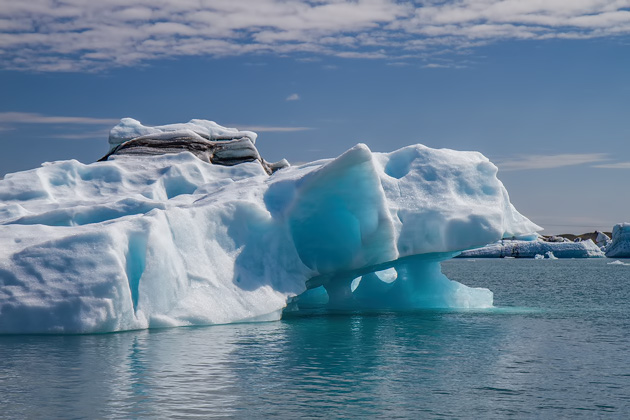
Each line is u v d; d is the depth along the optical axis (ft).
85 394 25.21
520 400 25.52
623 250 315.58
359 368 31.01
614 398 25.99
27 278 39.73
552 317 55.16
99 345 35.50
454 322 49.62
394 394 26.05
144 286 41.88
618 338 42.06
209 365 30.94
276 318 48.67
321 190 50.01
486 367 31.81
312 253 52.13
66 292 39.27
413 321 49.85
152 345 35.88
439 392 26.50
